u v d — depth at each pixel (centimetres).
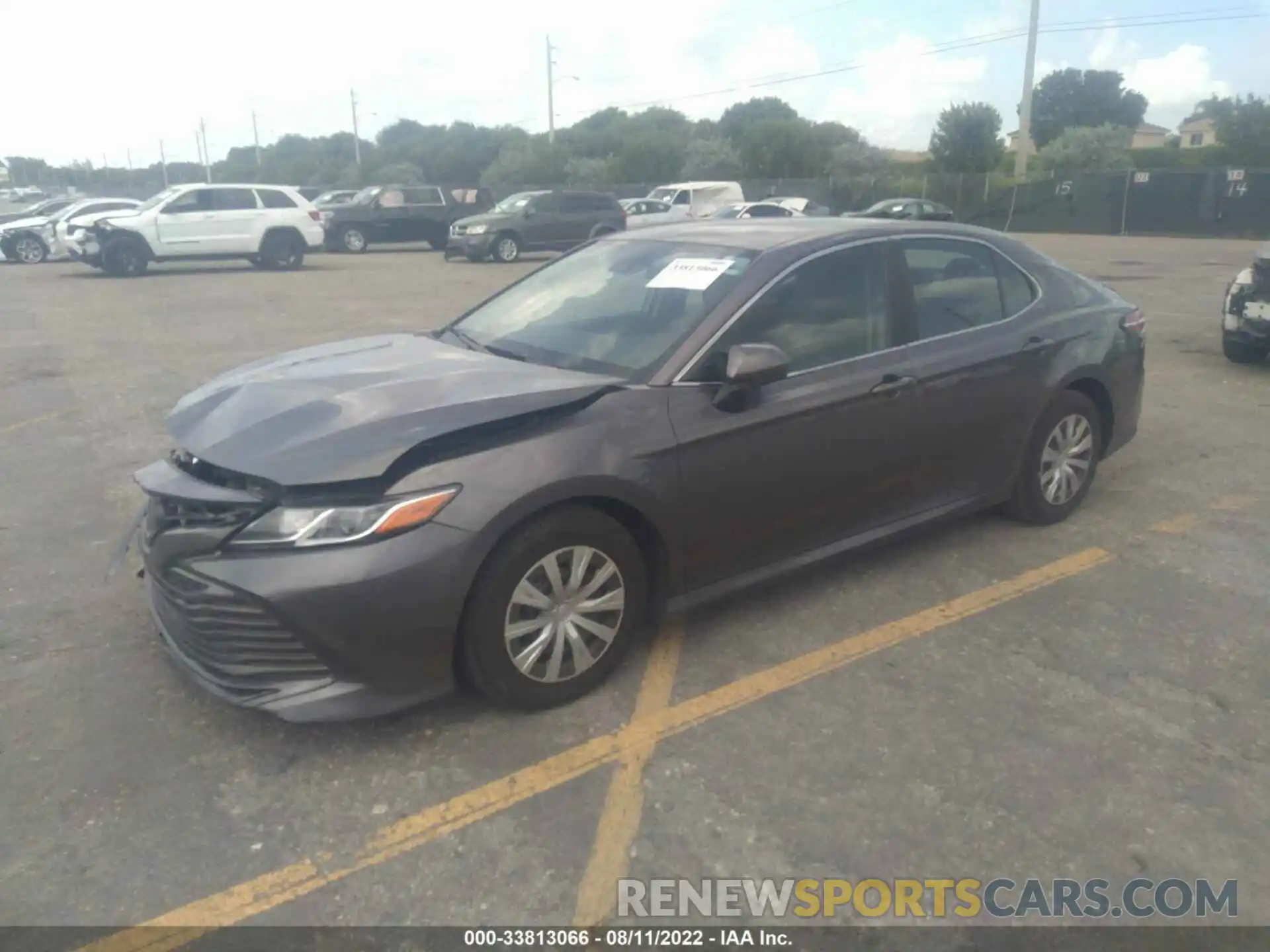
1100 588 468
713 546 396
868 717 363
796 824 308
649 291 431
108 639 423
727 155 5816
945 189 4188
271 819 311
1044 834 303
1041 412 508
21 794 322
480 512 330
